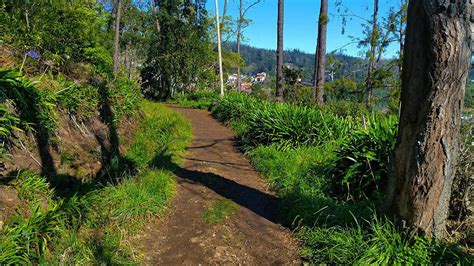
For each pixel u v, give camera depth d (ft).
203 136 31.78
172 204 15.89
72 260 10.02
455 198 13.47
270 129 25.95
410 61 10.48
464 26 9.73
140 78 86.63
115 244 11.49
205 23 85.10
